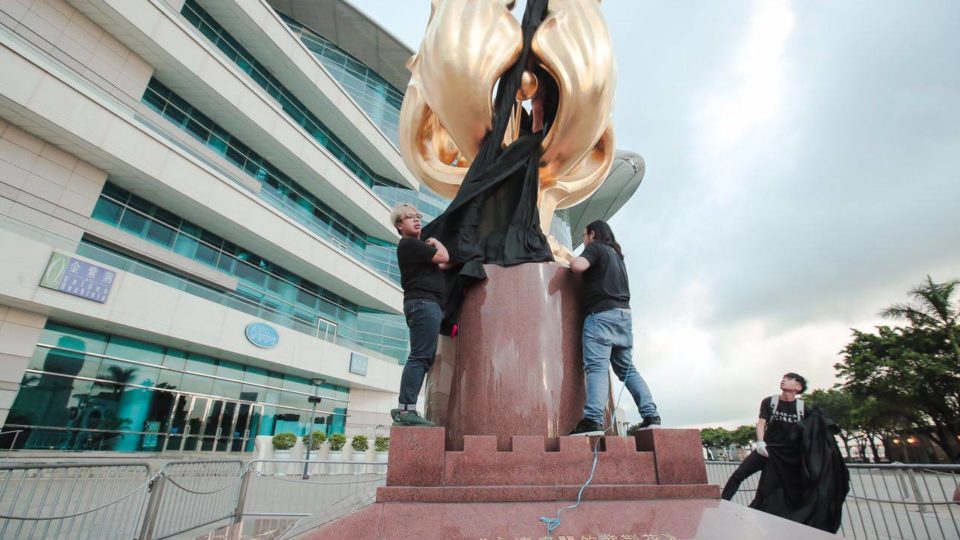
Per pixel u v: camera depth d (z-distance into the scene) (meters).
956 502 4.29
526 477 2.64
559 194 5.19
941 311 22.94
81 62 15.53
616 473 2.72
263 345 18.16
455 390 3.55
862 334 25.42
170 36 17.27
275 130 21.28
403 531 2.13
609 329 3.28
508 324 3.54
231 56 22.12
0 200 12.98
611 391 3.58
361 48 31.62
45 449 12.88
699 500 2.57
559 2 4.74
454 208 4.06
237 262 19.88
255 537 3.90
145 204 16.77
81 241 14.70
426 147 5.54
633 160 47.00
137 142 15.26
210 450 16.75
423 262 3.24
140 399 15.19
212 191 17.56
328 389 22.16
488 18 4.48
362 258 27.95
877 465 5.00
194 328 15.94
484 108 4.49
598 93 4.42
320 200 25.48
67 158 14.38
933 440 24.38
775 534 2.08
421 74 4.76
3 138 13.16
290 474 13.46
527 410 3.26
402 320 27.64
